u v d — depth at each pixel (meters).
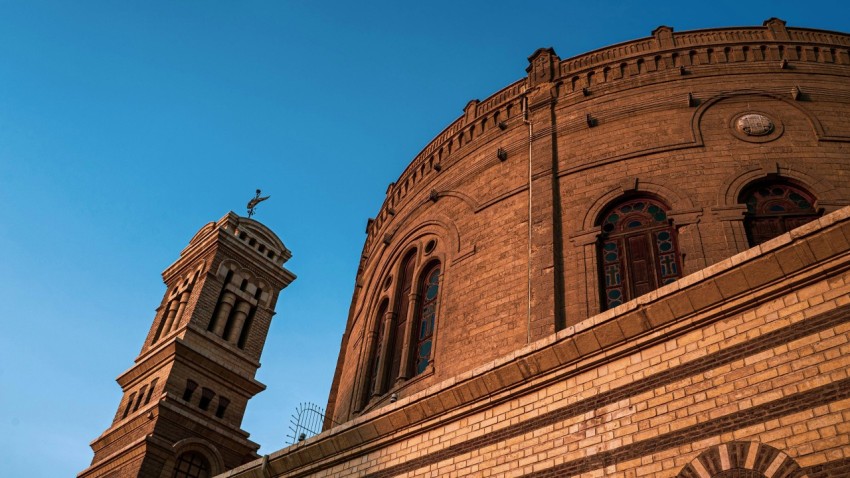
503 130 22.38
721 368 10.03
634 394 10.80
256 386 33.84
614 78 21.25
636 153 19.08
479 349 17.75
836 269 9.51
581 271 17.48
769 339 9.74
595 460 10.66
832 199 16.86
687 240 16.92
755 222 17.19
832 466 8.39
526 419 12.01
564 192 19.30
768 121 18.77
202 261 38.06
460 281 19.81
